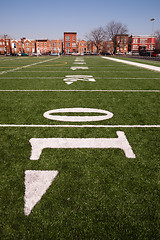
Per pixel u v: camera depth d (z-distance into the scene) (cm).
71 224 151
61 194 180
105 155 246
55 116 387
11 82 794
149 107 450
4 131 314
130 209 165
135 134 306
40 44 8781
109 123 352
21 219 156
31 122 354
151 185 193
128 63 2064
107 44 7956
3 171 213
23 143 275
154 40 7781
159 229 148
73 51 8894
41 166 222
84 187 189
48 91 615
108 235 143
